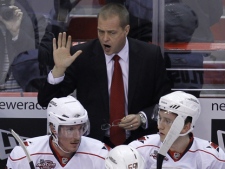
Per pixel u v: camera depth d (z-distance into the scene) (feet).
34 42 50.03
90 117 44.37
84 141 39.58
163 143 35.06
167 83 45.06
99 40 44.24
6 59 49.98
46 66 50.06
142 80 44.11
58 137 37.45
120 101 44.19
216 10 49.47
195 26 49.70
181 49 49.73
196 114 38.09
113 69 44.32
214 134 49.06
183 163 39.73
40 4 49.65
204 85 49.73
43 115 48.98
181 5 49.44
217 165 40.04
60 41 42.78
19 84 49.90
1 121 49.01
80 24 49.78
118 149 32.32
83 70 44.45
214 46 49.57
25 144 39.11
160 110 38.04
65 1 49.57
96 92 44.32
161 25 49.57
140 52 44.39
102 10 42.55
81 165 39.22
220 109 49.11
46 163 39.01
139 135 44.39
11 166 38.93
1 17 49.65
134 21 49.52
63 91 44.32
